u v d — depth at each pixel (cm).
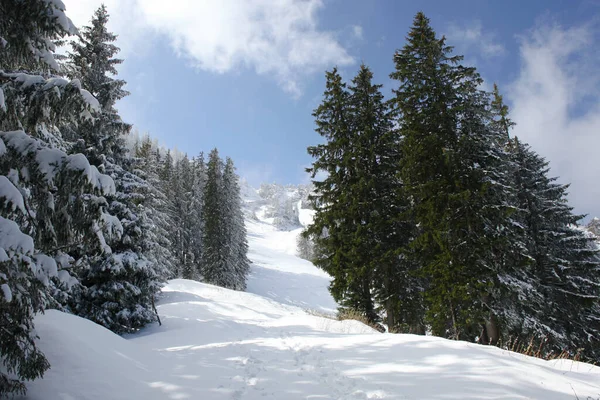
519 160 1712
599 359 1510
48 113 539
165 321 1577
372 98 1666
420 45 1409
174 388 569
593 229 2881
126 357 707
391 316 1486
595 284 1523
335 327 1225
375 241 1468
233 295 2570
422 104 1417
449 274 1173
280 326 1309
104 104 1535
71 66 1541
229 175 4269
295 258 7612
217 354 838
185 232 4141
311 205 1692
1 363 489
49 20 530
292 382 592
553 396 475
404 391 512
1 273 418
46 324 671
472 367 576
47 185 475
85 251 594
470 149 1255
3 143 440
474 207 1213
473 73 1335
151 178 2594
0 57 552
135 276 1504
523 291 1241
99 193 505
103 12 1639
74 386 509
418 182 1355
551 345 1401
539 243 1603
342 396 513
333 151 1667
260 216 17562
